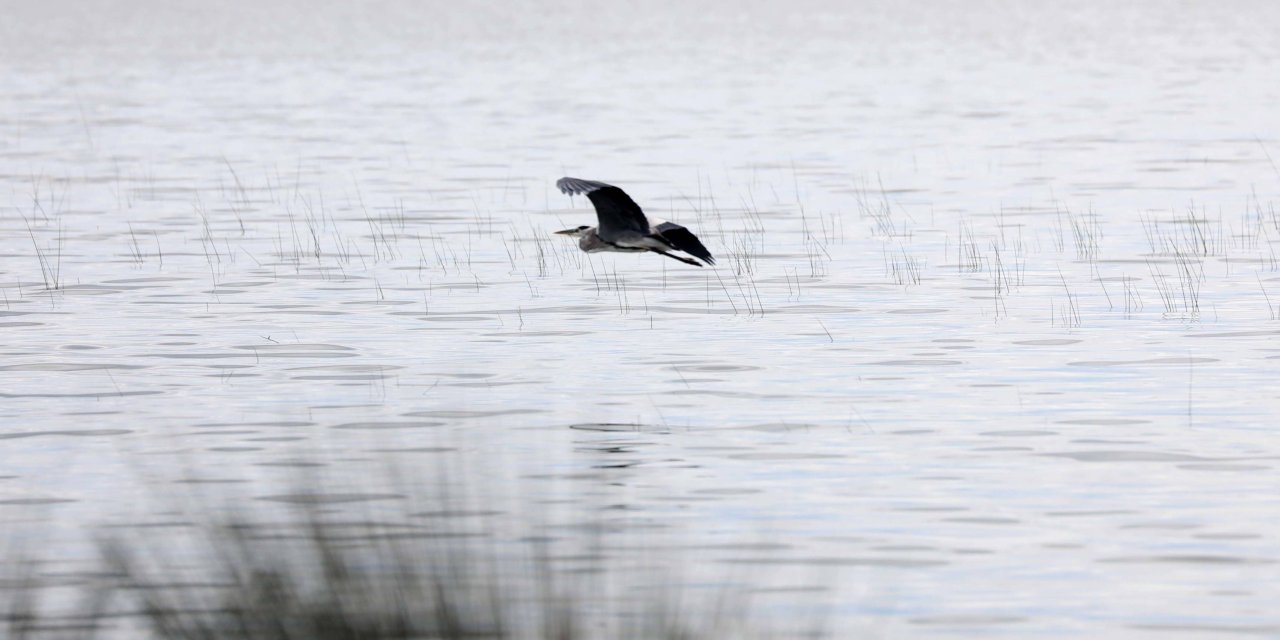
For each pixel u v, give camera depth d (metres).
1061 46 110.94
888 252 30.38
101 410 18.78
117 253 30.78
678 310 24.89
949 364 20.88
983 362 20.97
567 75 85.94
